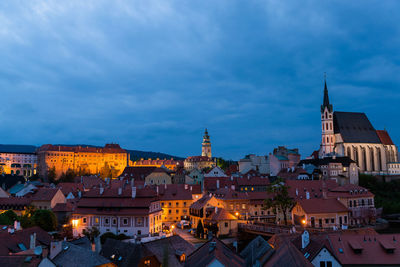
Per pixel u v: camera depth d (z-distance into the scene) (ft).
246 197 462.60
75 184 575.79
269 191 407.23
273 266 159.53
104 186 574.97
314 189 493.36
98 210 382.22
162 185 509.76
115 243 230.48
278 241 234.38
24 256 168.96
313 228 336.49
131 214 366.02
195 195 531.91
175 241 226.58
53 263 168.35
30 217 364.58
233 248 246.27
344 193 439.63
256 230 361.71
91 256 192.85
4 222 336.90
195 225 438.40
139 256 206.90
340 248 202.08
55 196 440.45
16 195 536.01
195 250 214.07
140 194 390.21
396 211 531.50
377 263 194.29
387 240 205.67
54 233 339.16
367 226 427.33
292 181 506.48
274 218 461.37
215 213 396.78
